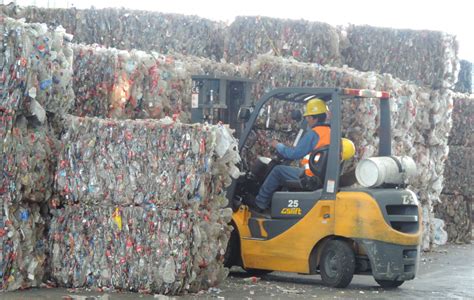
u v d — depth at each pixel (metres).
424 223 15.30
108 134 10.11
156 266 9.83
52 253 10.27
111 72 11.91
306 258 11.01
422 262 13.95
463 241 17.17
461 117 17.25
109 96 11.91
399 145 14.41
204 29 14.52
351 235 10.75
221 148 9.95
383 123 11.86
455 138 17.17
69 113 11.71
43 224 10.30
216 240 10.15
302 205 11.09
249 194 11.66
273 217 11.32
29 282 10.05
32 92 9.75
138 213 9.95
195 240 9.77
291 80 13.34
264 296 9.97
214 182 10.12
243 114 11.46
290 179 11.43
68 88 10.34
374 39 15.53
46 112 10.20
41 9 14.05
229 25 14.75
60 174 10.20
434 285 11.45
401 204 10.94
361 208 10.73
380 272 10.71
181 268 9.75
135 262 9.93
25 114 9.87
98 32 14.03
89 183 10.14
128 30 14.05
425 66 15.50
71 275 10.19
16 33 9.57
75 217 10.22
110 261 10.05
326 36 14.80
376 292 10.66
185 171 9.81
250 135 12.68
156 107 12.07
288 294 10.20
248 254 11.42
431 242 15.63
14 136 9.72
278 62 13.40
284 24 14.70
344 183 11.50
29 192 9.92
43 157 10.04
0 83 9.54
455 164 17.11
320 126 11.23
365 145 13.42
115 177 10.05
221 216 10.23
